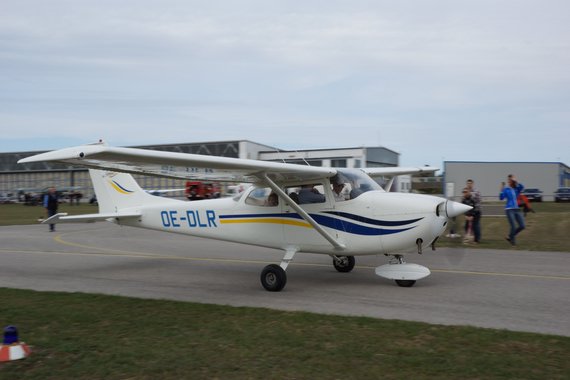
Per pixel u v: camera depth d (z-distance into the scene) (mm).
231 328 4926
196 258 10562
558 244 11836
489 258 9648
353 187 7336
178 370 3852
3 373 3879
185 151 40969
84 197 50656
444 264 8969
